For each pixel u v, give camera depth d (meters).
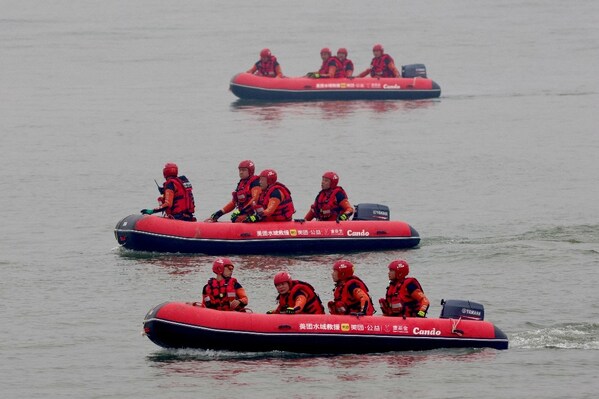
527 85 168.75
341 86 157.12
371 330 58.22
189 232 81.31
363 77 159.25
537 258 77.94
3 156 120.19
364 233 82.12
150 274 75.69
